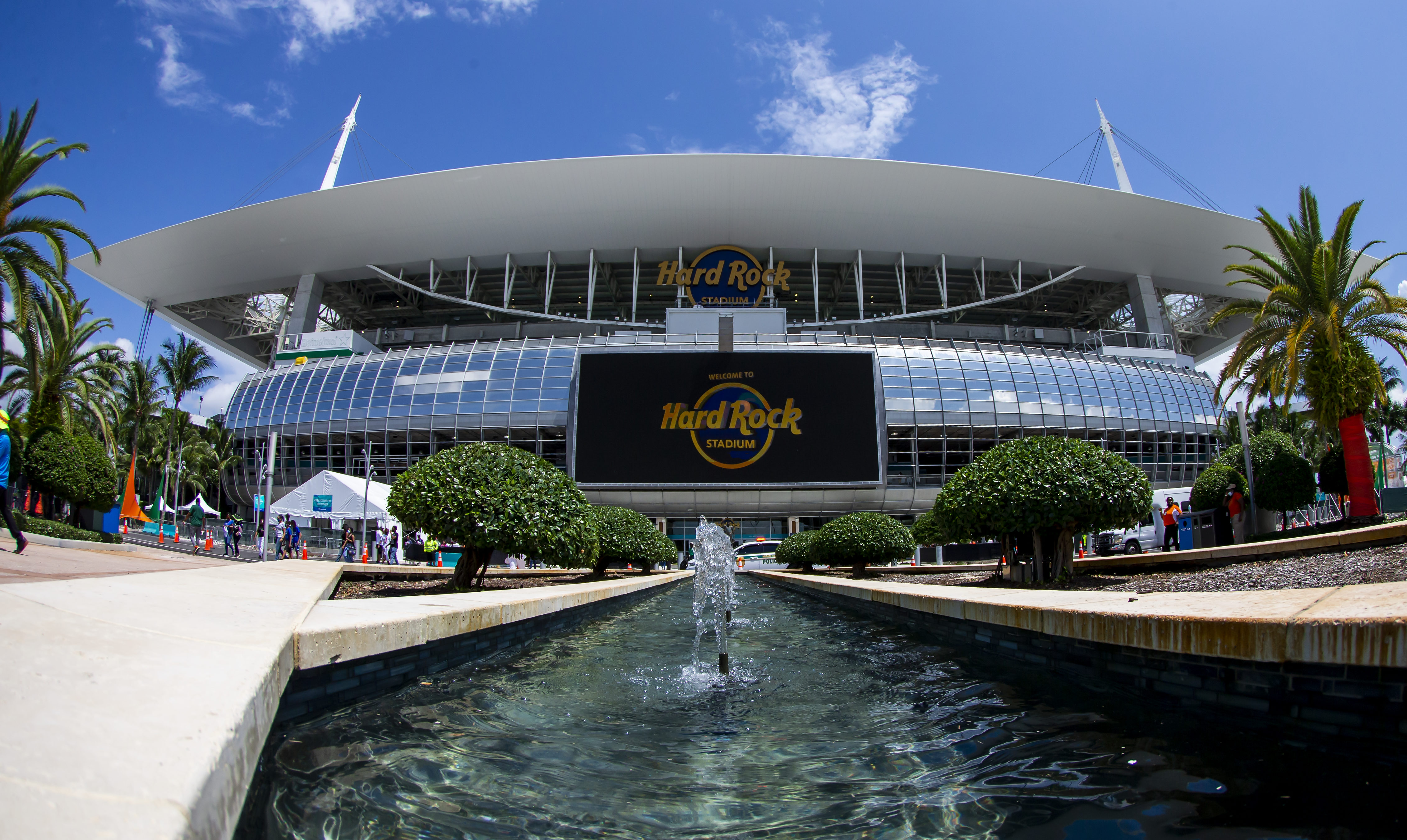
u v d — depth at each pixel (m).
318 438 42.16
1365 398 14.69
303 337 46.81
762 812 2.10
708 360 38.94
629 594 12.48
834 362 38.97
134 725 1.39
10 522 8.38
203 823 1.16
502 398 40.91
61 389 18.72
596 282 55.00
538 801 2.15
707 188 45.91
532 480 9.53
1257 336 16.89
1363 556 7.65
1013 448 10.14
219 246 49.47
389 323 61.34
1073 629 3.76
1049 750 2.61
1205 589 7.74
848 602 10.03
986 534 10.38
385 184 45.91
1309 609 2.67
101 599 2.92
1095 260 50.69
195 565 10.38
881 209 47.16
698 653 5.78
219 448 45.56
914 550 19.61
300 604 4.04
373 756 2.50
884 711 3.46
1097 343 54.72
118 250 49.69
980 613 5.12
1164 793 2.08
